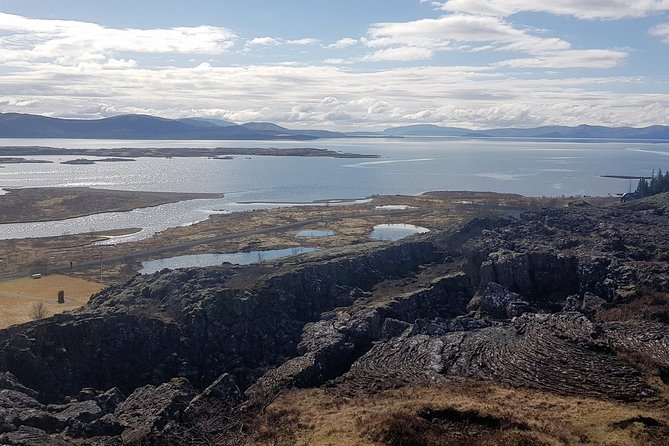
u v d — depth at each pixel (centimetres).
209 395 7056
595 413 5928
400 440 5312
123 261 15800
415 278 12281
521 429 5509
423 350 8338
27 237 19575
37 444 5419
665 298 9419
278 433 5947
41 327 8294
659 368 7144
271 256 16250
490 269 11575
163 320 9081
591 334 8144
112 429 6188
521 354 7819
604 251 11906
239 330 9288
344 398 7012
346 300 10912
